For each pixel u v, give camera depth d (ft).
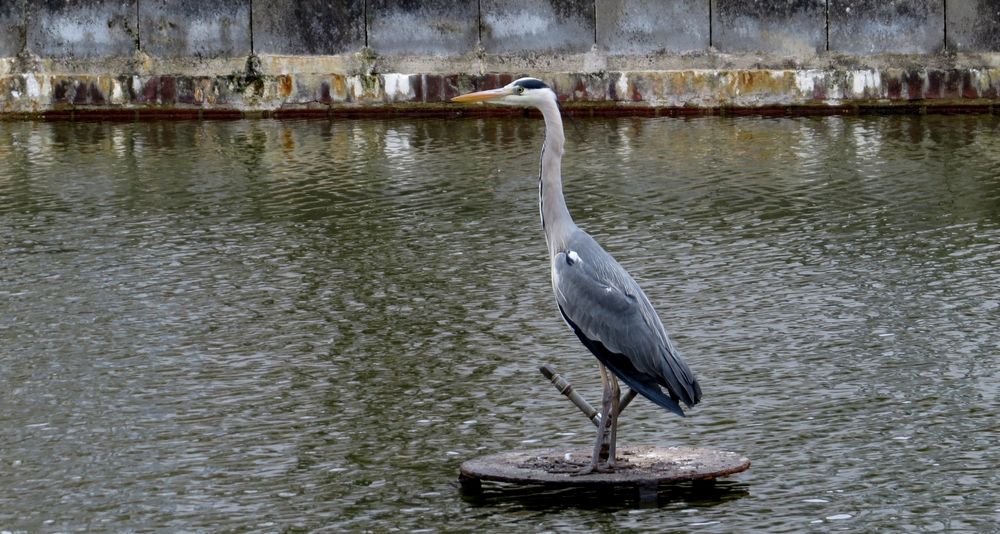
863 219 60.90
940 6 89.10
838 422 37.40
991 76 89.20
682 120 89.25
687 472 32.55
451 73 91.91
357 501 32.86
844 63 90.12
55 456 36.09
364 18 91.91
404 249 57.31
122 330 46.83
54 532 31.50
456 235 59.47
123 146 82.99
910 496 32.45
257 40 92.79
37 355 44.32
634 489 32.68
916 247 55.88
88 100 93.97
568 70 91.50
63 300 50.52
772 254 55.36
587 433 37.09
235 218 63.41
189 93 93.45
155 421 38.47
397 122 90.68
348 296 50.52
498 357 43.55
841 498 32.40
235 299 50.31
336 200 66.74
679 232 59.41
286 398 40.14
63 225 62.54
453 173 72.79
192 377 42.01
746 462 33.30
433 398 39.99
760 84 90.53
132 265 55.36
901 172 70.59
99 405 39.81
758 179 69.77
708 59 90.79
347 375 42.06
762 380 40.98
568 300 32.65
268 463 35.37
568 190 68.03
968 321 45.85
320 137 85.05
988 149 76.18
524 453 34.83
